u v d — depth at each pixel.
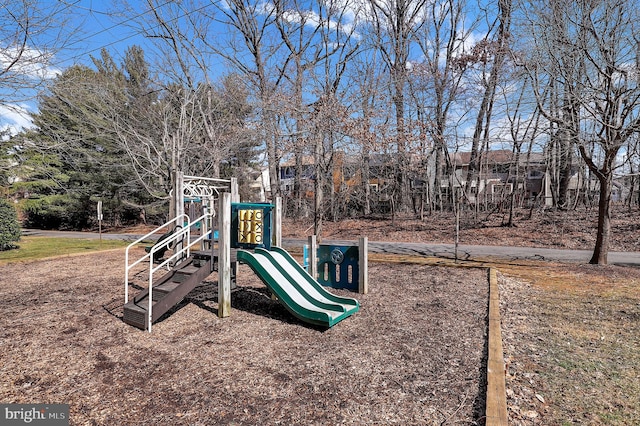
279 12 19.30
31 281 7.92
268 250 5.92
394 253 12.20
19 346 4.19
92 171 25.22
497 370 3.33
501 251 12.44
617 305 5.71
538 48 8.41
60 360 3.80
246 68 19.48
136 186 21.78
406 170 18.30
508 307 5.64
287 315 5.32
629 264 9.62
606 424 2.60
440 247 13.75
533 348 4.02
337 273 6.93
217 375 3.41
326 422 2.61
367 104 14.22
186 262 5.87
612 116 8.12
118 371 3.53
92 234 23.27
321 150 13.28
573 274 8.25
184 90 15.88
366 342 4.18
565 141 10.76
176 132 15.58
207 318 5.18
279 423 2.61
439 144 18.36
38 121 9.76
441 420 2.62
